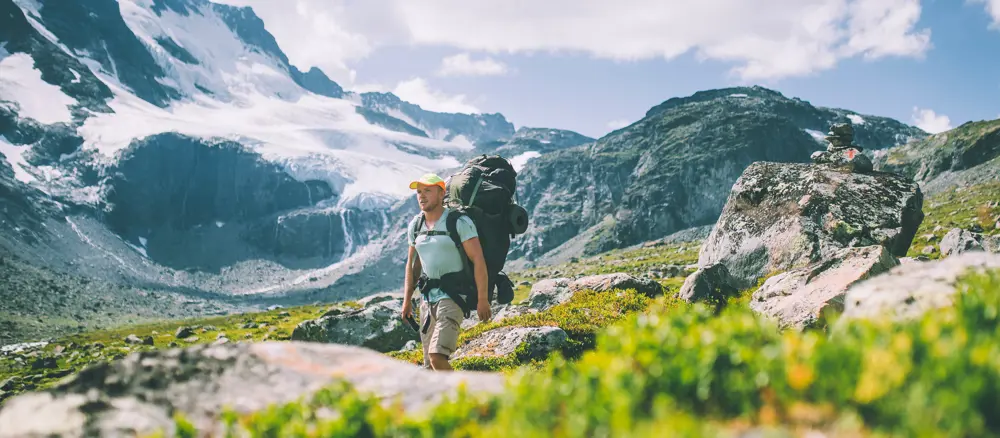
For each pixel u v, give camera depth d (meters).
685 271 58.03
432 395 5.34
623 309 19.14
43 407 5.21
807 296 13.81
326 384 5.66
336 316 31.83
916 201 22.28
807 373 4.05
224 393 5.59
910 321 4.91
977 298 4.97
